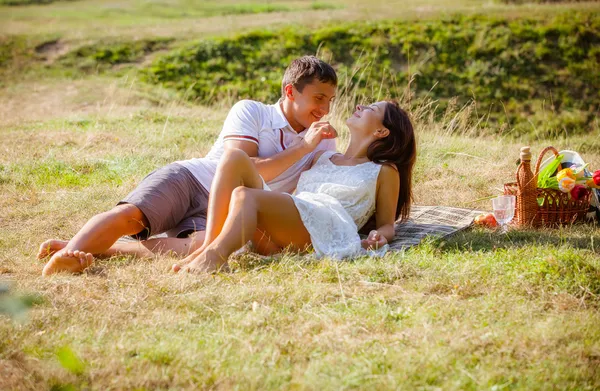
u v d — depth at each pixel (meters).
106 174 8.55
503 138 12.57
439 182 8.24
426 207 7.10
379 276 4.65
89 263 4.88
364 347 3.53
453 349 3.47
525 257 5.04
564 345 3.53
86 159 9.16
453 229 6.13
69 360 2.61
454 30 23.38
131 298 4.22
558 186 6.29
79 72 21.25
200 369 3.28
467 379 3.19
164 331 3.75
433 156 9.59
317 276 4.65
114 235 5.29
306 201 5.26
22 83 19.47
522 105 20.45
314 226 5.21
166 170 5.75
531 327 3.78
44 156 9.43
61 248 5.30
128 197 5.52
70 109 15.42
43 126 12.11
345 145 9.75
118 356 3.41
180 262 4.86
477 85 21.19
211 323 3.85
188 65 21.75
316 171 5.95
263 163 5.74
